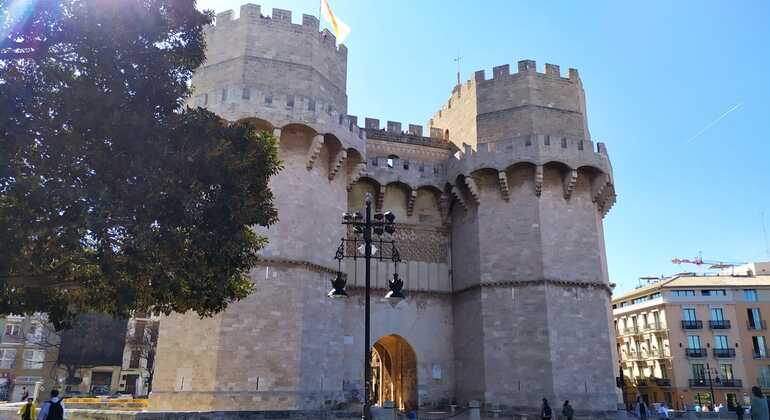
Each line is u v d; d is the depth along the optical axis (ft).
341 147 110.11
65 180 44.01
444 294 128.26
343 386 112.27
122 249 46.55
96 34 46.09
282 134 104.99
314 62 114.01
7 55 44.68
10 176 41.73
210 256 49.42
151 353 223.51
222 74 110.01
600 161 120.06
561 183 120.67
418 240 129.59
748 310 224.53
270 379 92.53
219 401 89.25
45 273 49.21
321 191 108.17
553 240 115.75
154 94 49.60
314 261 102.73
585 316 113.29
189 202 46.16
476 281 120.16
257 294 95.71
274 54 111.24
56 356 228.63
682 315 228.02
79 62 47.42
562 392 106.52
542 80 127.44
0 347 219.41
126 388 225.97
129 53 48.67
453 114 143.13
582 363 109.91
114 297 53.01
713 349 220.43
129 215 45.19
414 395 121.90
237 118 99.40
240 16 112.78
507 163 118.42
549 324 109.70
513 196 120.26
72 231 41.98
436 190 132.05
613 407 108.78
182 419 74.59
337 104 118.83
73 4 46.11
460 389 120.98
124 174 45.37
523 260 115.44
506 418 104.17
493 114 127.44
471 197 125.80
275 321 95.55
